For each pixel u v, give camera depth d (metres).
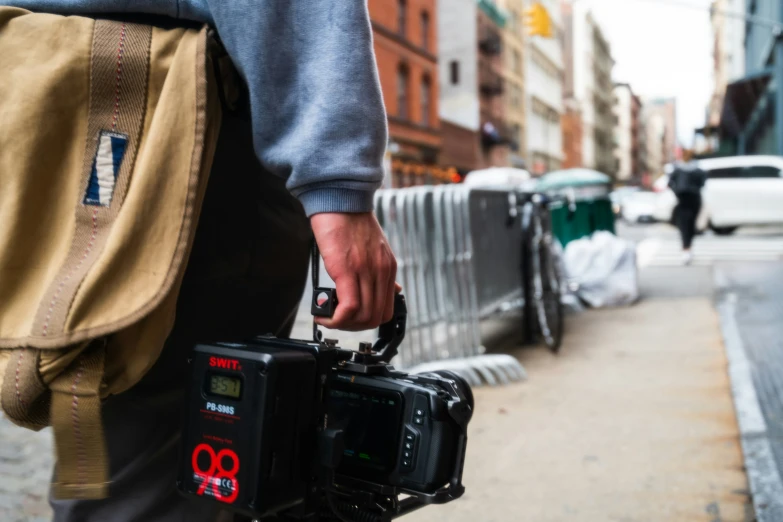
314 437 0.96
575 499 2.79
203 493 0.93
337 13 0.97
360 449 1.06
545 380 4.67
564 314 7.12
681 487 2.87
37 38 0.99
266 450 0.89
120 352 0.96
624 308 7.41
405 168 29.00
